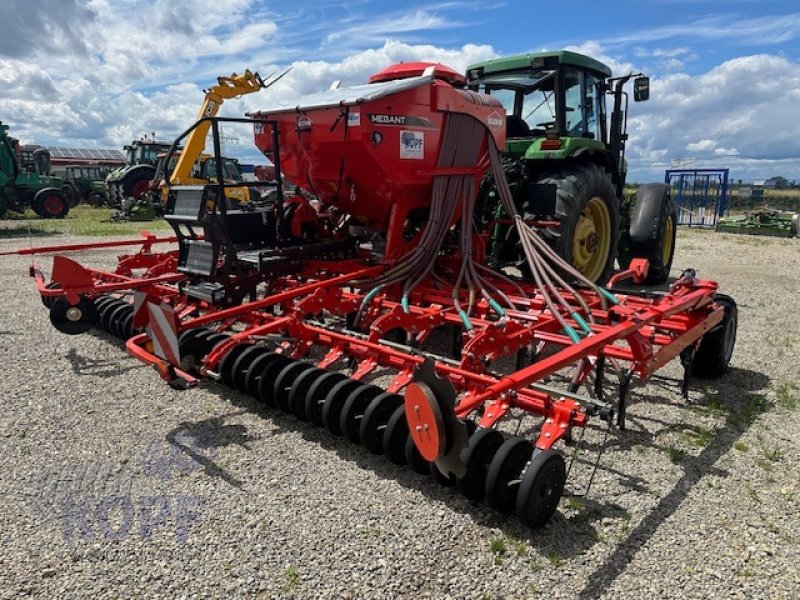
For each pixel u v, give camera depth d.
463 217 5.57
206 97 11.91
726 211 24.42
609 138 7.87
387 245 5.24
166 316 3.42
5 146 19.11
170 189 4.98
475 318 4.52
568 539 2.71
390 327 4.04
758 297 7.68
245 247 5.46
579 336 3.96
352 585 2.40
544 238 6.12
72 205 25.53
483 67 7.15
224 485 3.09
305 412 3.53
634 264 5.34
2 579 2.40
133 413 3.92
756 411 4.09
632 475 3.24
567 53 6.54
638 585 2.42
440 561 2.55
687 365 4.18
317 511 2.88
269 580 2.42
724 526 2.80
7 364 4.79
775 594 2.37
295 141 5.28
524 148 6.84
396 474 3.22
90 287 4.82
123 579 2.42
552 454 2.71
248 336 3.80
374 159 4.84
